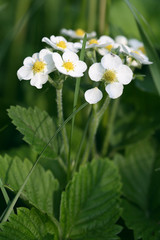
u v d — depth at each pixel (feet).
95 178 0.91
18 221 0.83
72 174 0.91
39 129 0.91
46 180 0.90
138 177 1.03
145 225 0.93
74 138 1.06
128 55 0.88
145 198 1.01
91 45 0.88
